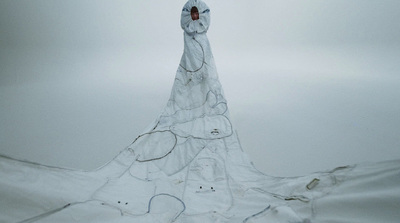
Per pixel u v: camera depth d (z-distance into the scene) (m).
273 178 1.25
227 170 1.39
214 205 1.09
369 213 0.73
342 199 0.82
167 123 1.94
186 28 2.48
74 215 0.87
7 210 0.80
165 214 1.01
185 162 1.46
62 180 1.08
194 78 2.42
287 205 0.94
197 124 1.93
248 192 1.16
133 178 1.31
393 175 0.83
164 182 1.27
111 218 0.92
